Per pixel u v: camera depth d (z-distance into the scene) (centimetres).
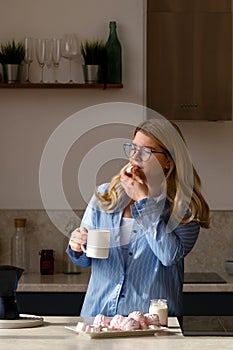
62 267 593
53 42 568
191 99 561
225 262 578
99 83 573
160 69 561
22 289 517
